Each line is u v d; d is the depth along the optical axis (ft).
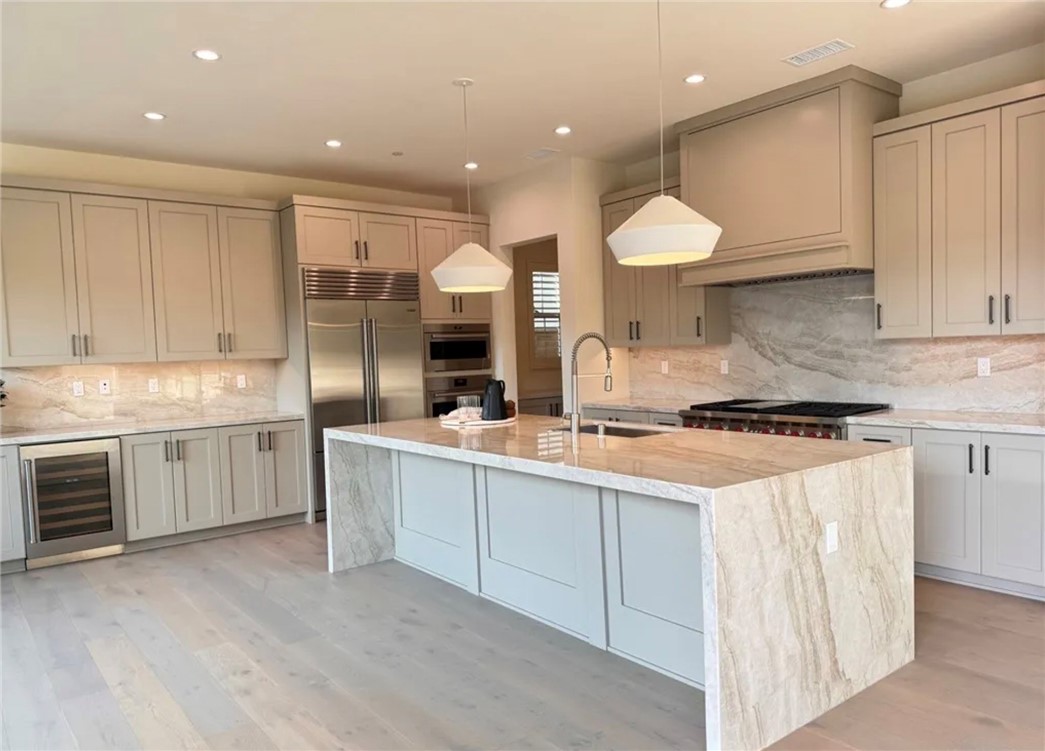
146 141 15.84
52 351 15.31
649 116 15.28
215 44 10.95
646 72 12.76
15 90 12.58
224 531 17.20
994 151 11.91
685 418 15.81
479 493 12.25
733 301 17.39
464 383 20.90
